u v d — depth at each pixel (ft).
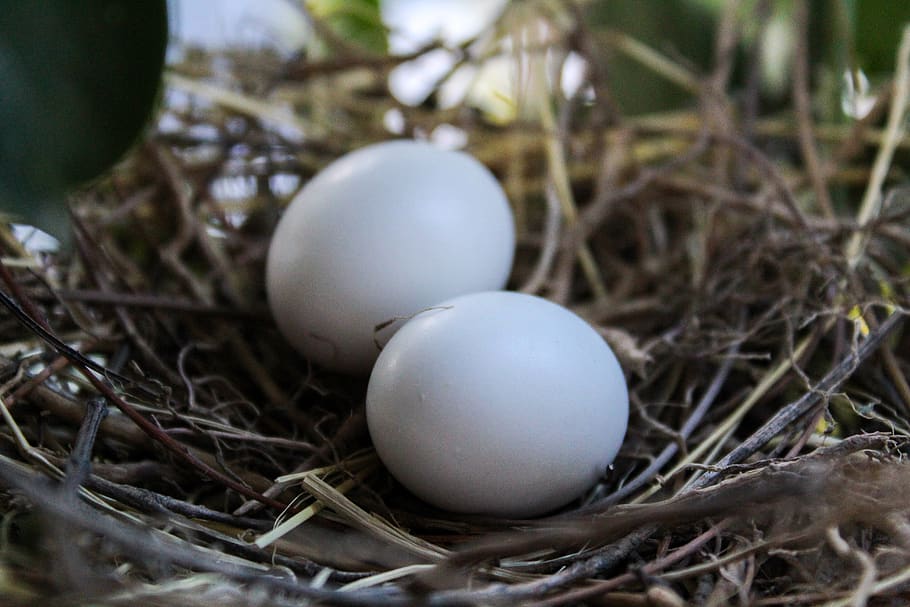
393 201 0.51
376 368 0.47
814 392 0.48
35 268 0.55
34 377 0.48
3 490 0.44
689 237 0.63
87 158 0.45
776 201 0.62
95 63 0.45
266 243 0.62
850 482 0.42
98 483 0.44
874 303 0.52
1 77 0.44
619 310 0.58
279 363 0.56
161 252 0.59
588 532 0.40
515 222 0.65
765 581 0.43
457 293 0.51
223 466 0.47
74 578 0.38
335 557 0.45
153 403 0.50
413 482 0.46
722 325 0.56
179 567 0.43
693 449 0.51
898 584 0.41
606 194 0.62
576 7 0.67
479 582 0.43
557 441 0.45
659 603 0.40
